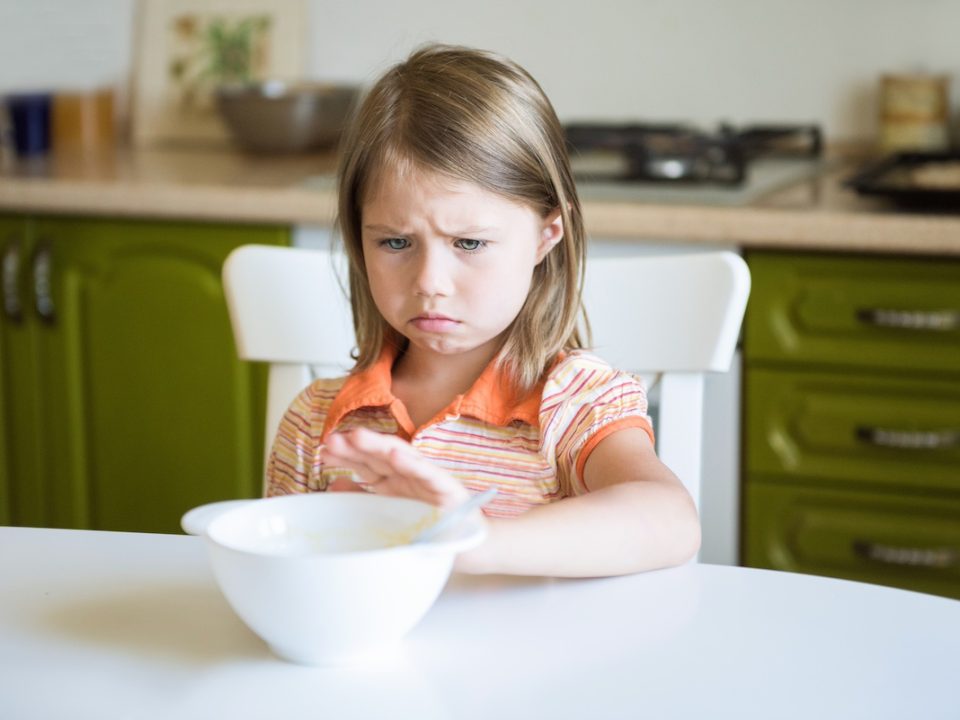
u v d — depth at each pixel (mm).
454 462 1096
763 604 822
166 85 2762
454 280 1019
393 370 1181
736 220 1814
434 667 733
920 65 2391
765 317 1853
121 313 2172
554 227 1096
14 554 921
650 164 2090
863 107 2439
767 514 1906
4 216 2188
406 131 1017
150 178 2182
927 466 1821
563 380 1078
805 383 1854
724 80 2506
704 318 1186
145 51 2770
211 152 2637
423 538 740
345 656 735
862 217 1757
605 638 771
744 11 2471
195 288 2129
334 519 797
